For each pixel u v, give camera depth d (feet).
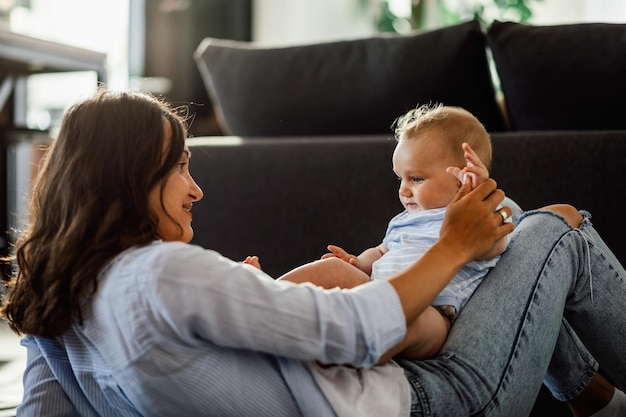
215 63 7.86
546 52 6.42
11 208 13.44
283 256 7.13
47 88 16.26
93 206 3.74
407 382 3.95
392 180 6.72
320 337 3.55
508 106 6.83
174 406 3.67
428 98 6.81
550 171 6.15
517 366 4.30
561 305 4.66
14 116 13.24
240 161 7.27
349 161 6.86
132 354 3.55
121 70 16.87
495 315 4.33
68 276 3.70
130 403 3.87
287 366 3.77
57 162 3.91
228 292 3.47
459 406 4.03
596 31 6.34
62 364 4.23
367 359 3.65
